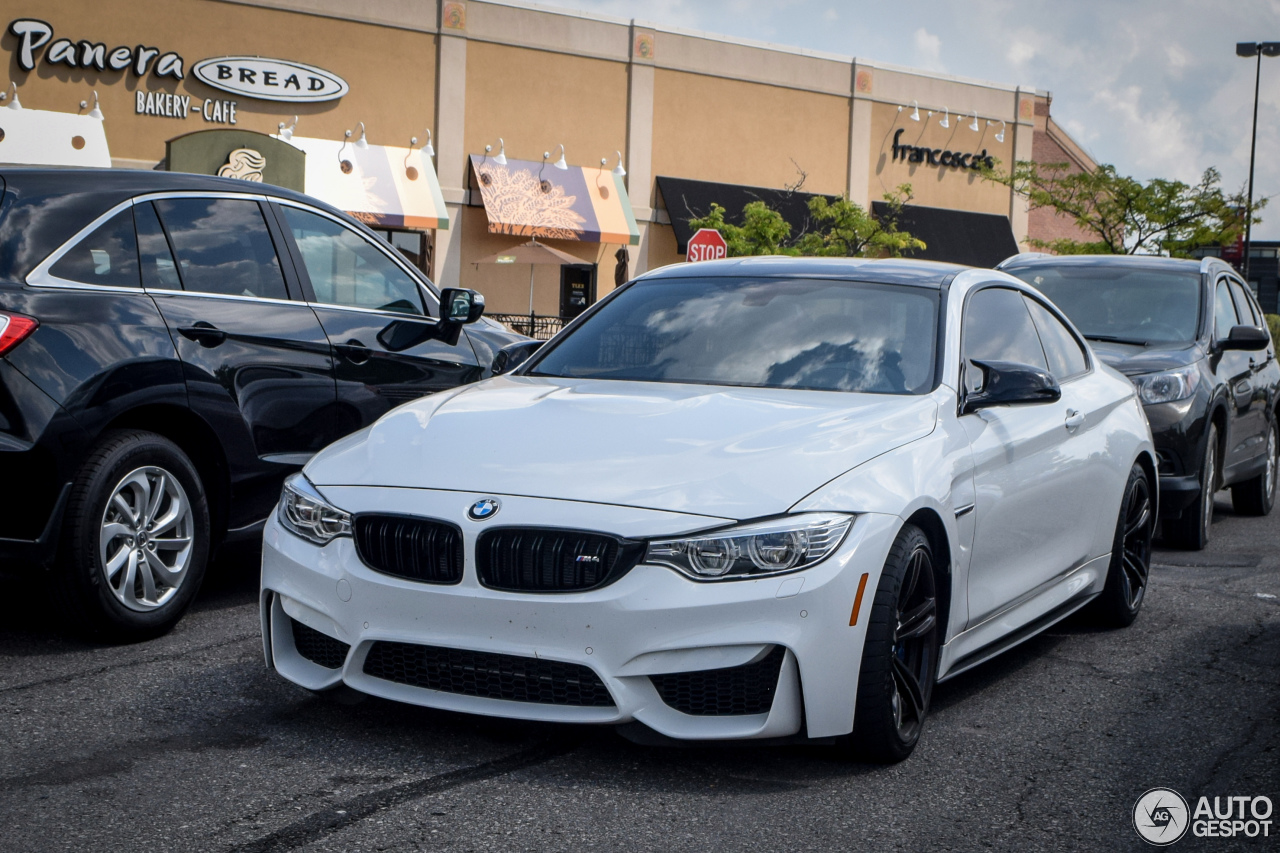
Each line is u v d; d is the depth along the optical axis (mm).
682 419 3662
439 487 3420
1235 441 8242
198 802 3082
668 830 2996
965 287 4602
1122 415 5348
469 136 26078
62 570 4355
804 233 29312
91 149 22172
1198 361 7617
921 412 3879
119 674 4191
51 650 4484
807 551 3221
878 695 3355
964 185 32625
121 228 4723
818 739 3309
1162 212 29766
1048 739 3814
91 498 4359
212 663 4340
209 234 5070
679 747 3572
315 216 5594
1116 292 8367
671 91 28266
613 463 3406
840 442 3543
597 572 3199
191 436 4930
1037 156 34125
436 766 3373
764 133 29484
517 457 3486
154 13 22922
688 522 3199
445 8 25531
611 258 27859
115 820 2955
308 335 5305
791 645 3178
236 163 22219
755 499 3260
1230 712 4148
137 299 4668
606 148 27609
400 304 5887
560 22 26844
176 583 4730
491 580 3262
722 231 26391
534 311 27047
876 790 3314
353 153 24625
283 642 3688
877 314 4379
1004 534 4160
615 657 3168
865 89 30656
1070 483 4707
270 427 5109
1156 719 4055
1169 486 7258
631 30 27625
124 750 3453
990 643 4180
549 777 3316
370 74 24984
